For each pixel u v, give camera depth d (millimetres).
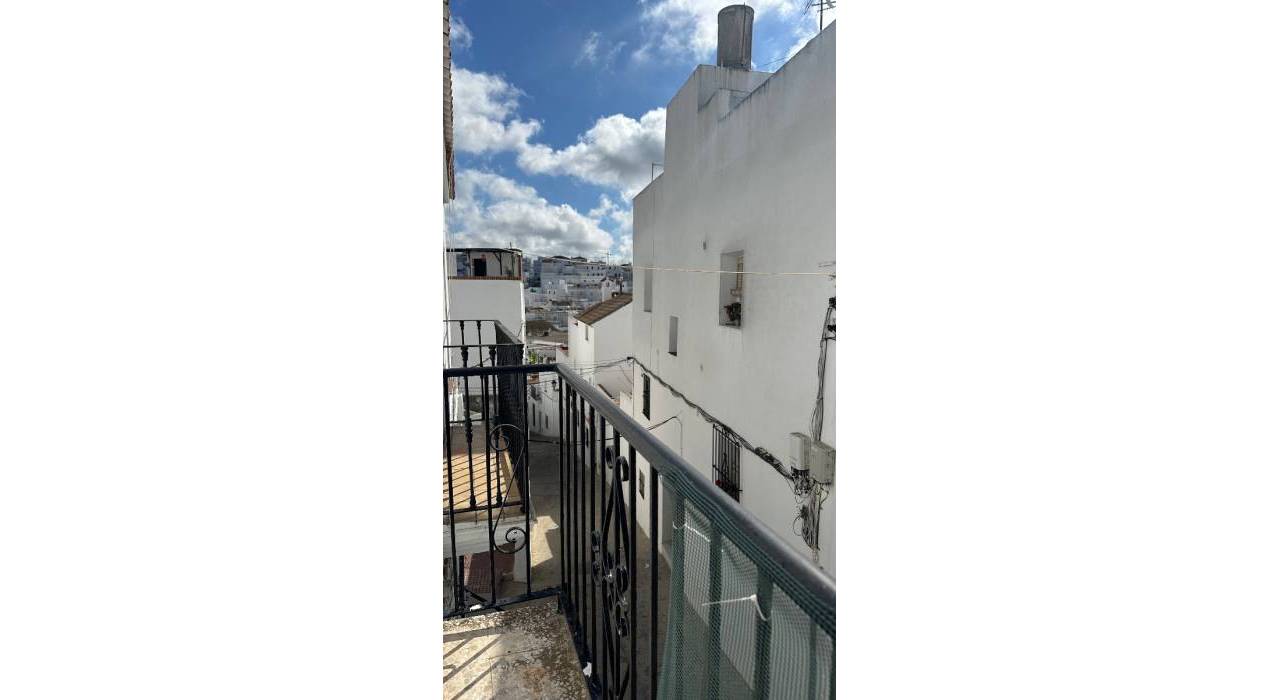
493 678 1813
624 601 1431
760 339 5840
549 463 13016
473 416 6176
